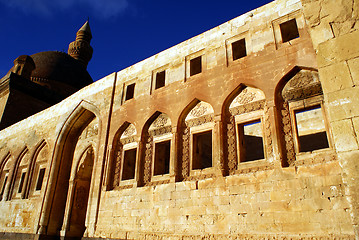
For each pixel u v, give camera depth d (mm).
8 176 23328
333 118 6375
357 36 6656
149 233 12336
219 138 11766
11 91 28297
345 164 5934
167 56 15617
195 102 13539
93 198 15508
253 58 12055
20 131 24578
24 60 31156
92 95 19094
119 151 15945
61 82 35875
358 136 5969
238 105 11977
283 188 9594
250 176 10484
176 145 13219
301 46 10891
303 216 8914
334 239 8164
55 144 20141
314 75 10383
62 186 19375
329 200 8641
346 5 7016
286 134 10336
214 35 13875
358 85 6301
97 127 19172
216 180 11266
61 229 18016
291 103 10609
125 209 13836
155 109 14859
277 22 11938
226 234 10227
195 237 10906
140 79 16516
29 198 20484
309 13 7531
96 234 14336
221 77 12766
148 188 13375
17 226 19828
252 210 9984
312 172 9227
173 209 12062
